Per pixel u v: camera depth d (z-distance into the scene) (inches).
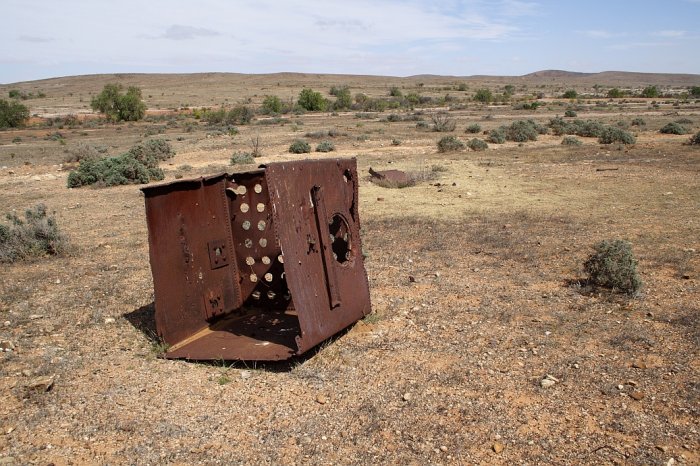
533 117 2324.1
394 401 198.2
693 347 232.2
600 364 221.6
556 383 207.8
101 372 225.8
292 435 177.6
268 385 213.5
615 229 462.0
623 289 307.7
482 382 210.4
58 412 192.4
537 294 310.2
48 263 410.3
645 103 3469.5
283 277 288.2
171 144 1533.0
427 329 265.6
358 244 280.4
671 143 1142.3
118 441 174.6
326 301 245.1
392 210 585.3
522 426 179.5
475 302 301.3
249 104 4827.8
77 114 4013.3
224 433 179.8
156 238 242.4
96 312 296.2
